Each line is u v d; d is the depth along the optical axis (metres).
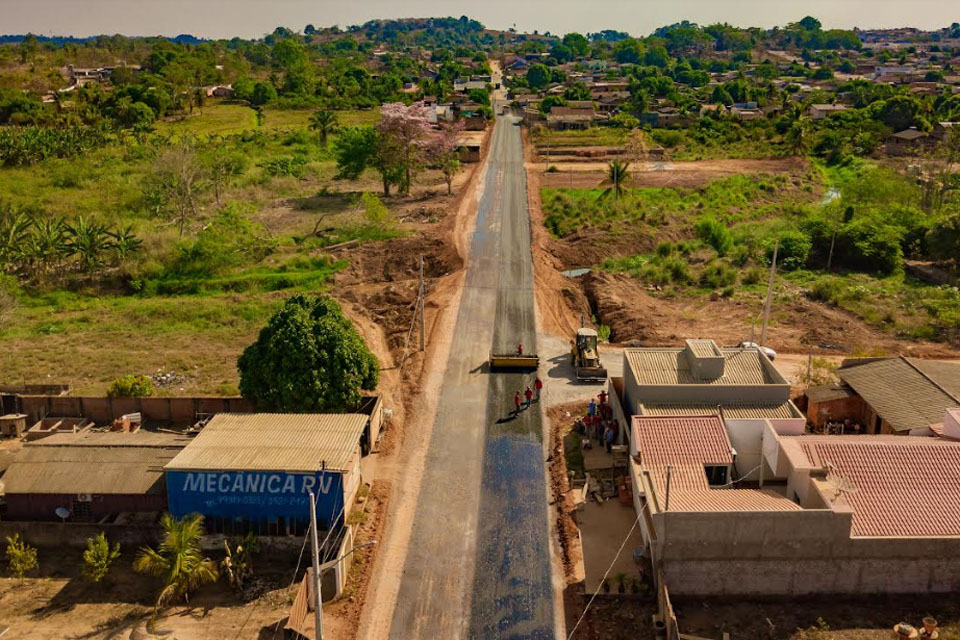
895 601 29.52
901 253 75.44
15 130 125.00
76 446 36.66
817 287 65.31
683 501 30.88
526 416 45.06
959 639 27.30
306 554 33.41
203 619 29.84
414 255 76.62
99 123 134.75
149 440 37.88
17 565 32.09
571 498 37.00
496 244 79.25
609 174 101.75
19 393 48.25
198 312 63.81
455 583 31.62
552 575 32.06
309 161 122.38
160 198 90.00
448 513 36.12
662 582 29.08
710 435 35.62
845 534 29.09
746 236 82.25
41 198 95.69
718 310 62.38
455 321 59.84
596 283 68.12
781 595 29.83
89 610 30.44
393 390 48.53
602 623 29.19
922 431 37.03
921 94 191.88
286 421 38.16
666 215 89.00
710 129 150.00
